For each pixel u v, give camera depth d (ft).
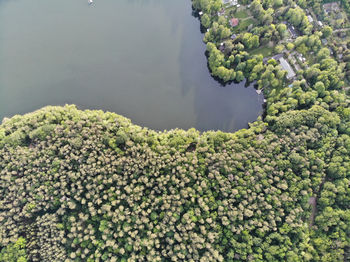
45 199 351.46
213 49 440.04
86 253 335.88
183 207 343.26
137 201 347.56
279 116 398.42
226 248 336.90
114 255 334.85
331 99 399.24
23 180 357.82
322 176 361.71
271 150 366.63
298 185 346.95
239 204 338.13
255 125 418.51
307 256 324.19
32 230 352.08
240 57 437.17
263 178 350.02
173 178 344.69
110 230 338.95
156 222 338.54
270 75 427.33
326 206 349.61
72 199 352.69
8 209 358.02
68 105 419.13
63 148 363.76
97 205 349.20
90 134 373.61
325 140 367.45
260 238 331.36
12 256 339.77
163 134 398.01
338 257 324.80
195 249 327.26
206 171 362.33
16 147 371.97
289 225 334.65
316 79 422.00
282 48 444.14
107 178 351.46
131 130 388.37
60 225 345.72
